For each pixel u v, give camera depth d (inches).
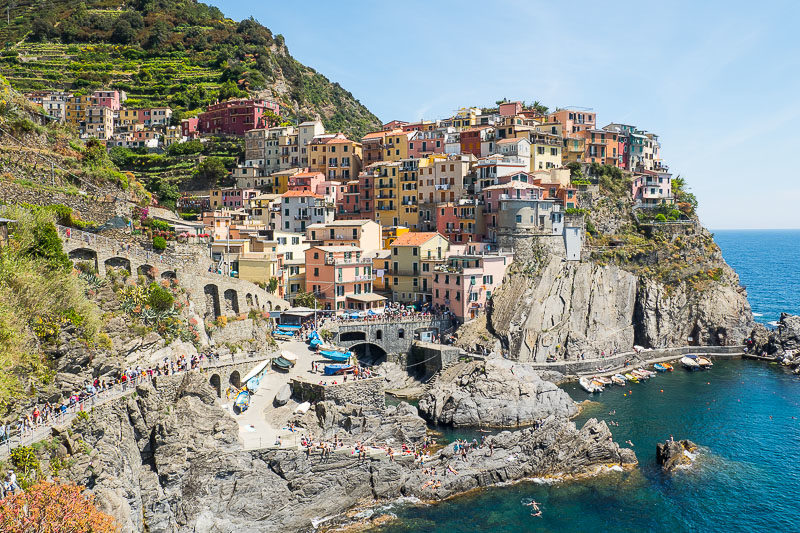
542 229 5905.5
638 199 7347.4
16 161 3560.5
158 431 2694.4
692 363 5684.1
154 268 3457.2
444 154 7145.7
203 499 2743.6
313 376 3688.5
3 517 1731.1
